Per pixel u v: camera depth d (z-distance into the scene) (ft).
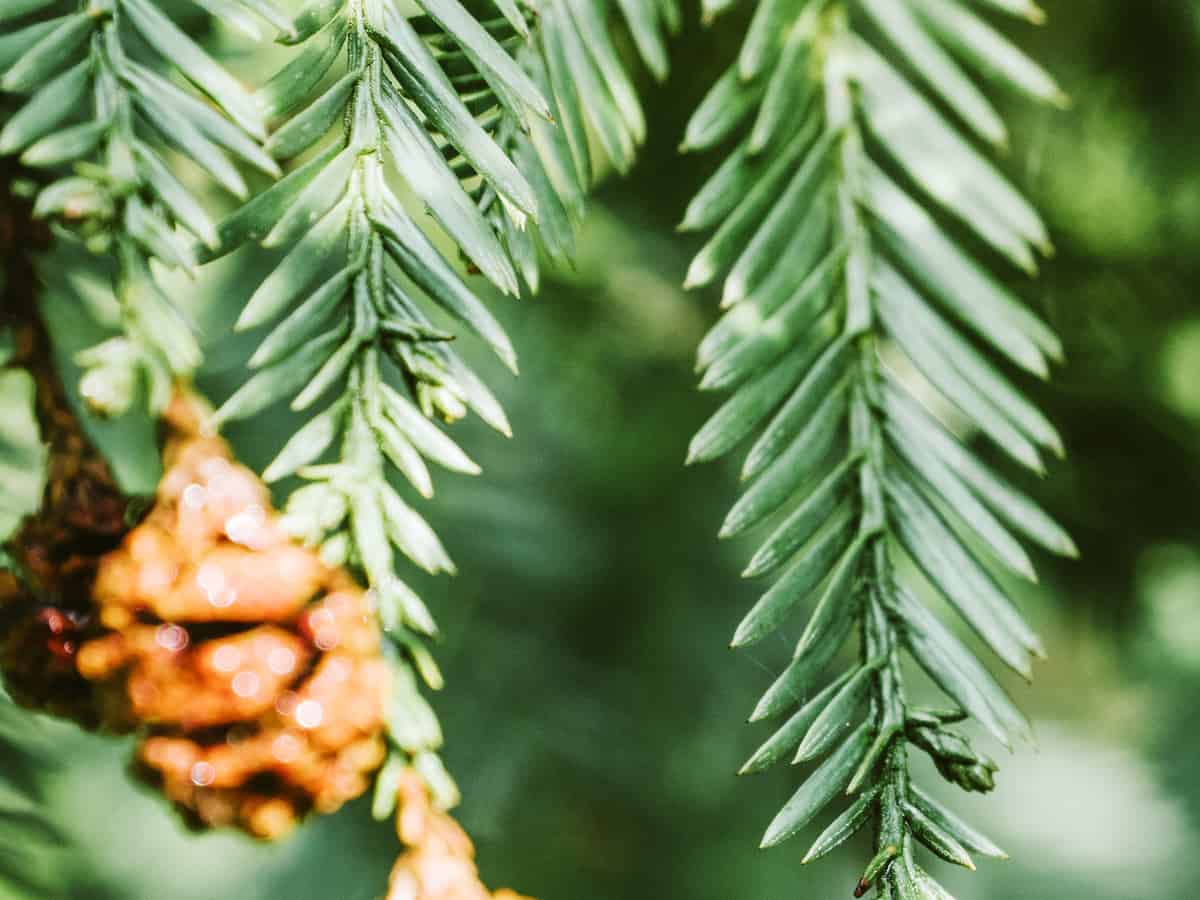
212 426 0.59
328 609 0.59
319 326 0.59
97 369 0.57
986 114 0.67
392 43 0.60
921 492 0.64
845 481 0.64
